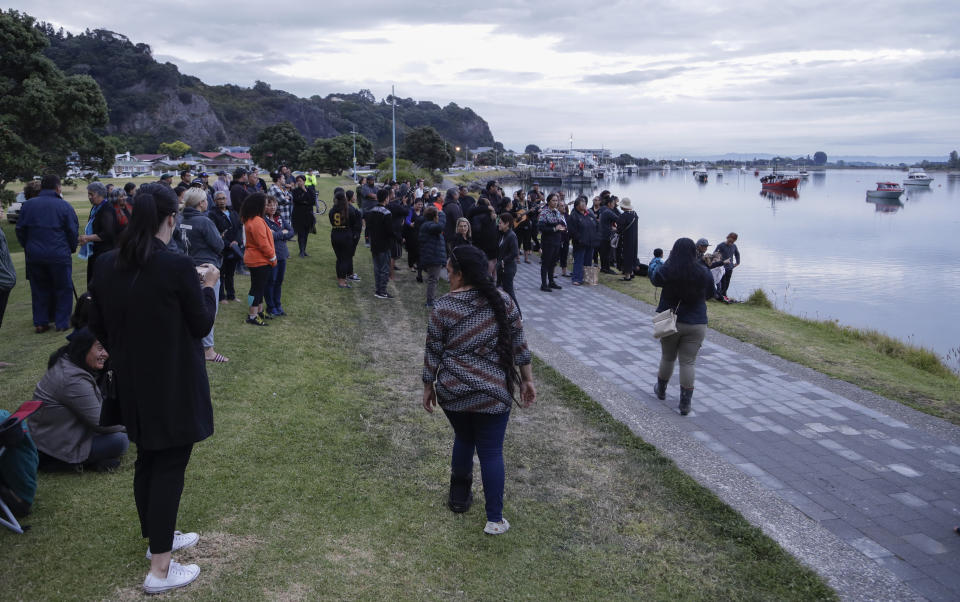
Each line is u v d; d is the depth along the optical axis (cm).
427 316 1021
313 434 509
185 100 19312
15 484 341
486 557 359
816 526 421
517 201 1744
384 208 1098
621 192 11156
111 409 281
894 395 712
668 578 354
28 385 539
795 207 7488
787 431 595
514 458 509
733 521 420
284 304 963
